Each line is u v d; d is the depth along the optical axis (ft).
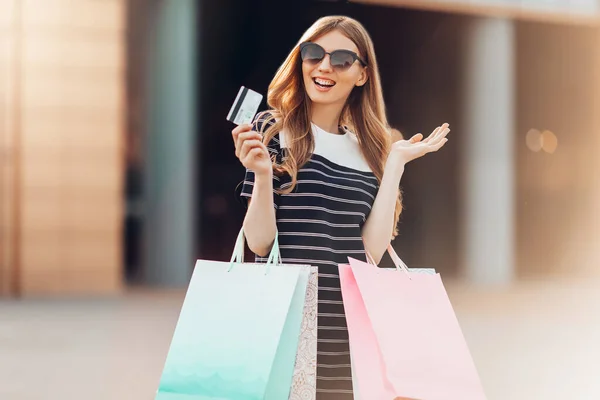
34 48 33.01
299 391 6.30
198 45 34.35
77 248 33.63
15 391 15.08
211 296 6.35
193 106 34.45
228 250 34.78
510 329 23.70
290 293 6.19
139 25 33.81
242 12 34.53
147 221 34.27
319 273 6.87
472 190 39.45
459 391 6.19
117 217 33.91
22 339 21.48
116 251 33.94
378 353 6.40
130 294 32.22
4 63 32.94
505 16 37.60
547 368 17.84
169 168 34.32
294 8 34.81
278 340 6.06
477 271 39.17
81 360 18.39
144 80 33.94
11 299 31.09
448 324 6.46
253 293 6.28
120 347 20.22
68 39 33.22
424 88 38.70
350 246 7.06
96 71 33.50
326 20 7.31
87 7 33.27
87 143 33.58
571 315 26.89
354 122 7.48
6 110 33.09
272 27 34.88
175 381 6.16
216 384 6.08
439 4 35.96
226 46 34.47
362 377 6.30
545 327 24.18
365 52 7.35
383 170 7.49
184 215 34.45
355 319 6.47
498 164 39.17
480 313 27.32
